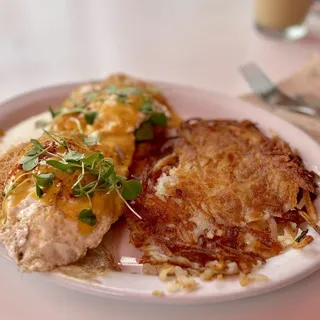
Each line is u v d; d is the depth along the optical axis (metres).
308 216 0.31
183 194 0.33
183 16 0.67
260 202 0.32
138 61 0.57
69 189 0.29
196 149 0.38
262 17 0.60
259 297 0.27
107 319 0.26
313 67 0.50
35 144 0.31
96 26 0.65
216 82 0.52
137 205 0.32
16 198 0.29
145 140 0.39
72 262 0.28
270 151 0.37
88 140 0.35
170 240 0.30
